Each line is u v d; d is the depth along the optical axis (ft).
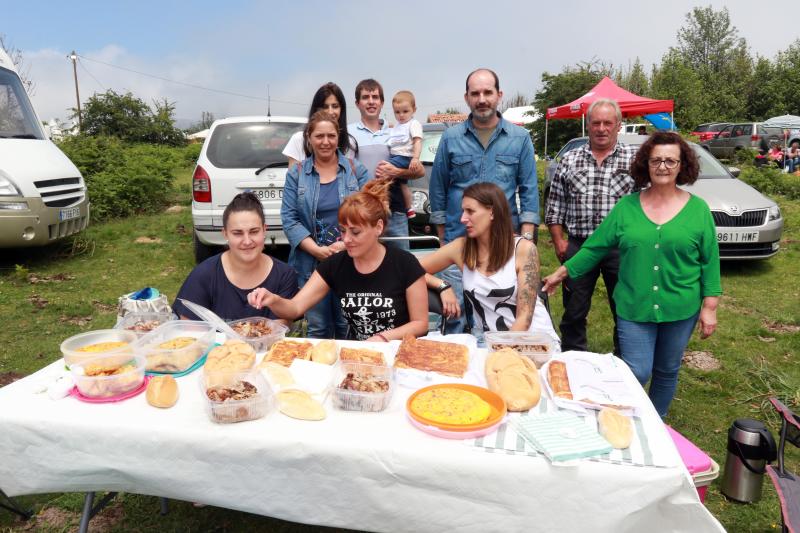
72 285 20.54
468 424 5.42
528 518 5.13
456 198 12.46
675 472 4.91
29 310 17.75
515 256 9.37
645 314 9.41
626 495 4.94
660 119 42.52
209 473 5.65
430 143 23.56
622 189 12.00
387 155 13.65
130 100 93.76
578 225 12.49
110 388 6.31
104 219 32.65
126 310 9.86
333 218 11.68
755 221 21.77
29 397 6.38
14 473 6.10
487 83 11.55
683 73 101.81
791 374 13.69
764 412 12.18
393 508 5.36
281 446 5.41
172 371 7.02
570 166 12.48
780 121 64.23
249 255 8.96
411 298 9.05
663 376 10.02
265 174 20.01
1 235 20.29
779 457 7.39
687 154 8.89
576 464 4.96
